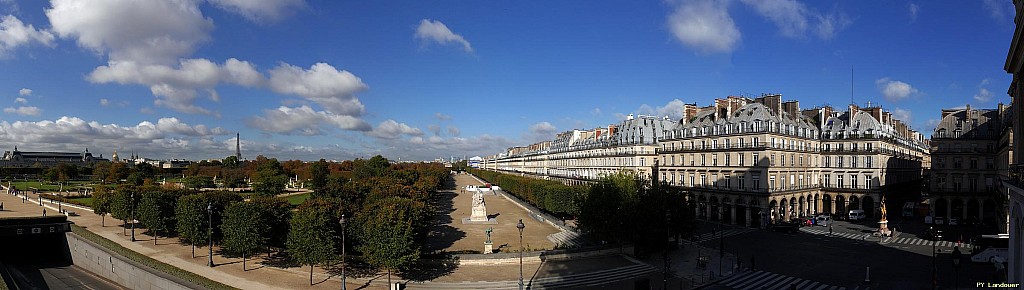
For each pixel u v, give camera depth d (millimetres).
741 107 111562
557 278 57125
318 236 52500
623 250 68812
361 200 93562
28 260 83750
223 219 62719
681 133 120125
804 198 110688
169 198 81250
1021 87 32625
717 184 107750
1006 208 68938
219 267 61219
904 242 81500
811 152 114062
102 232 88875
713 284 56188
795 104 115812
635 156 136125
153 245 76125
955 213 109500
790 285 55438
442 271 59219
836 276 58906
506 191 172375
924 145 179750
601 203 68188
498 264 62688
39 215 109062
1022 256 29922
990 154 102625
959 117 110250
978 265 63688
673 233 69062
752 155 100375
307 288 52000
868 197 111125
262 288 51906
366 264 60531
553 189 100688
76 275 72500
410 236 53031
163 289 55875
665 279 53125
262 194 137375
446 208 132125
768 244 79750
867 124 113375
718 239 84438
